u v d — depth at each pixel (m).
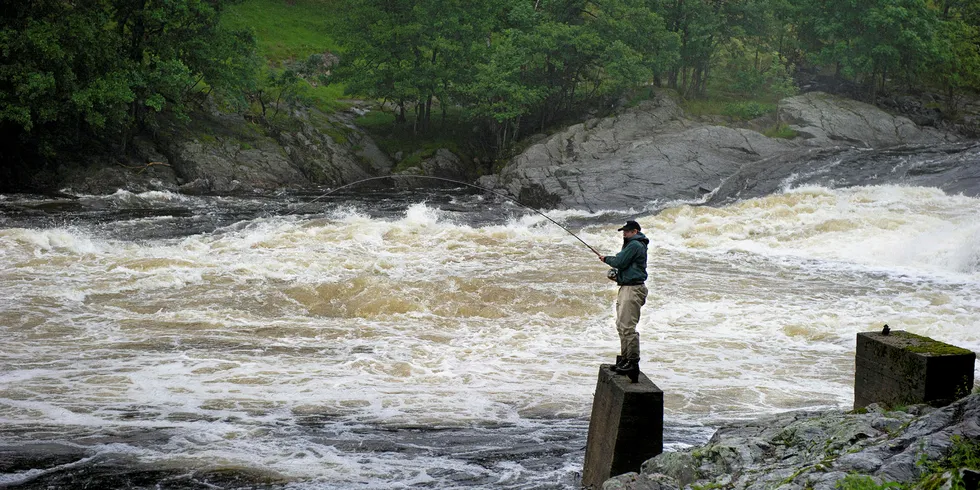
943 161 34.88
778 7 47.81
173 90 38.59
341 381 12.37
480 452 9.38
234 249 22.81
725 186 35.47
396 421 10.50
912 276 20.42
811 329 15.59
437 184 42.56
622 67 42.81
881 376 8.26
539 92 43.88
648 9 45.12
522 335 15.52
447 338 15.20
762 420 8.43
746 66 47.78
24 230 22.67
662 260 22.53
